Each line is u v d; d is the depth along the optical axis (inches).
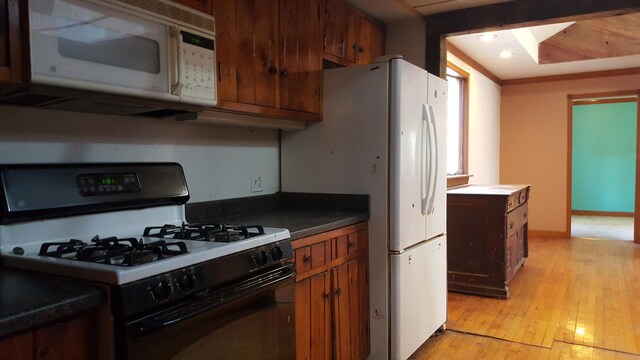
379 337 95.7
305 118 93.4
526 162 262.1
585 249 223.3
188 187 83.4
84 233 62.7
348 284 88.4
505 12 115.5
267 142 102.1
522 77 256.2
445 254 117.9
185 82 63.3
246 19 77.0
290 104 88.6
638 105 234.5
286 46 87.0
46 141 62.5
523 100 260.7
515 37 171.5
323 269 80.6
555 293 152.4
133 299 44.4
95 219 64.2
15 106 58.8
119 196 66.0
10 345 38.0
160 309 47.6
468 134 205.0
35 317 38.4
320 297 79.8
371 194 95.0
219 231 65.6
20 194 55.3
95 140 68.4
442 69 124.5
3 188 54.1
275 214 94.0
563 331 119.3
